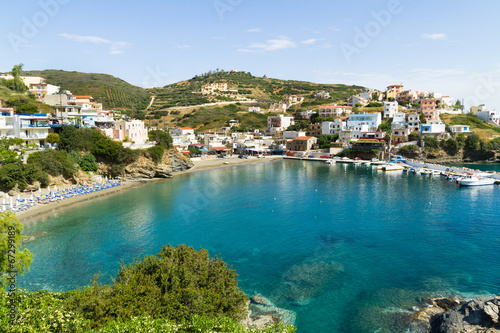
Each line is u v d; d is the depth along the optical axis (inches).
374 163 5836.6
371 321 1255.5
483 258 1753.2
